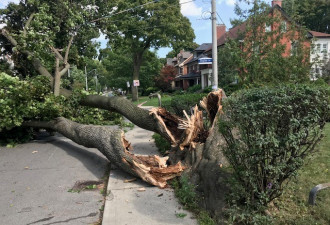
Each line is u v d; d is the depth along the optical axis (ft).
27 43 31.91
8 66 37.58
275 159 9.27
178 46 104.32
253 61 23.12
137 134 30.32
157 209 12.08
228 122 9.77
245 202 10.07
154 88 155.63
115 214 11.71
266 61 22.53
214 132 14.16
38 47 31.91
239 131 9.70
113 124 36.52
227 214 10.45
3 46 38.58
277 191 10.00
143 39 105.29
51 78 34.01
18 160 21.16
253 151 8.85
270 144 8.74
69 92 33.40
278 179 9.84
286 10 25.48
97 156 21.72
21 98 25.16
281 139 8.66
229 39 26.32
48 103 25.67
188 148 15.88
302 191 12.25
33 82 27.58
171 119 19.44
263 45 24.04
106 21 43.57
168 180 15.20
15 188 15.57
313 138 9.04
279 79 21.99
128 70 148.56
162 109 19.60
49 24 35.35
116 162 16.84
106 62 148.56
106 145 17.54
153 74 157.69
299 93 8.50
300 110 8.71
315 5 134.10
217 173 12.21
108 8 43.62
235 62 24.63
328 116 8.78
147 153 21.74
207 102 17.03
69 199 13.97
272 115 8.70
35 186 15.83
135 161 15.74
